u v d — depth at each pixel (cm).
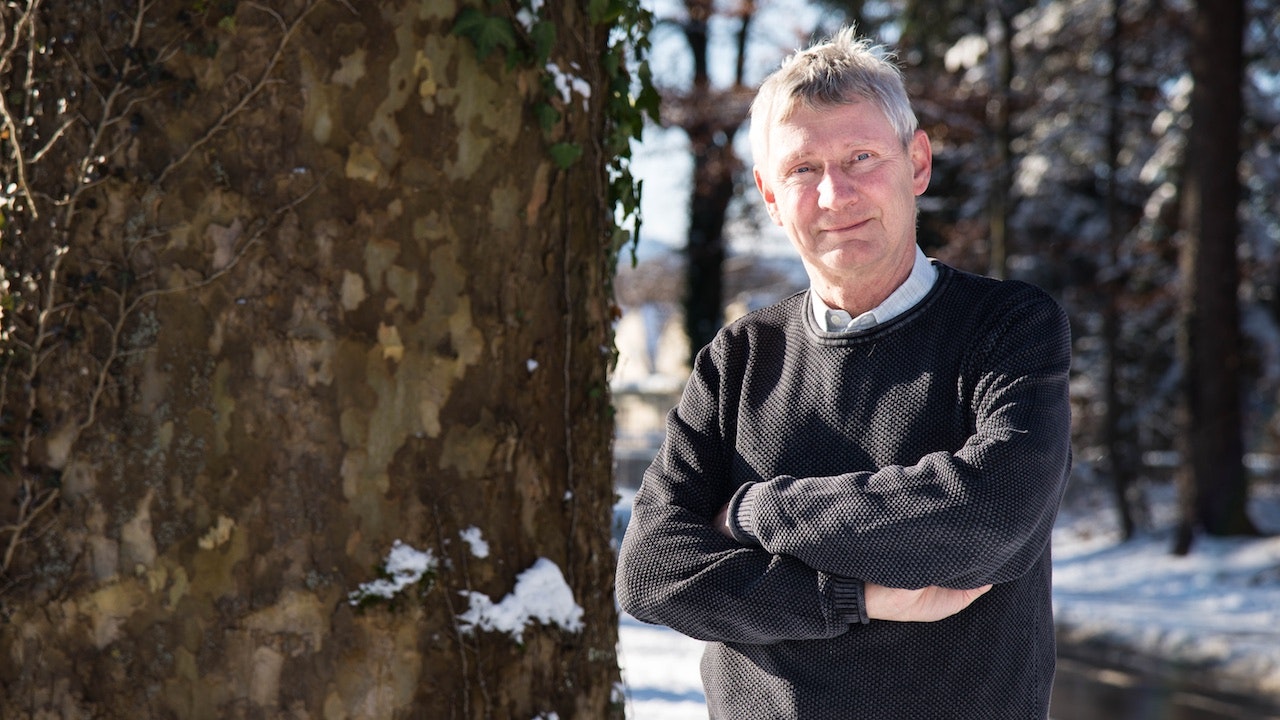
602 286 254
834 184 180
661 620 182
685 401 207
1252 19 1705
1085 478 2089
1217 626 1029
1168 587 1328
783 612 170
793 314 198
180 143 212
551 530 238
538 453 236
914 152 192
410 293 219
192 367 212
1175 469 2055
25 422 215
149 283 212
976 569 163
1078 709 772
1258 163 1764
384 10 215
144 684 213
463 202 223
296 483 213
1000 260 1698
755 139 193
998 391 172
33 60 217
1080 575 1459
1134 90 1839
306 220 212
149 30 212
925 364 180
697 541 182
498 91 226
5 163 218
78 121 213
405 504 219
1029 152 1830
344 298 214
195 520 212
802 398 189
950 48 1884
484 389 227
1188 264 1498
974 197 1933
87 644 214
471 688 222
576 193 243
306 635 213
